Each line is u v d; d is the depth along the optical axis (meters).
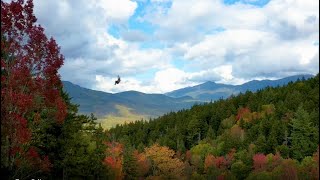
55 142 37.16
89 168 43.44
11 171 22.47
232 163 119.44
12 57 20.83
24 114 22.16
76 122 41.09
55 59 21.64
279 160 102.75
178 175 118.44
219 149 136.00
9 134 20.52
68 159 38.84
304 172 89.75
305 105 154.12
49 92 22.02
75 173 41.09
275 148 117.75
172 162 121.31
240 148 129.38
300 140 119.12
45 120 23.92
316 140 118.06
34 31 21.00
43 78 21.53
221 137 153.50
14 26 20.73
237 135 152.50
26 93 21.38
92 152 44.28
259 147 120.69
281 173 91.62
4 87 20.52
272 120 144.62
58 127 38.12
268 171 100.81
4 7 20.38
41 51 21.30
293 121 126.31
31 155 23.17
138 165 105.75
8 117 20.23
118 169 76.06
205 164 122.94
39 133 32.03
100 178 49.81
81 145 41.72
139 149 148.38
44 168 26.53
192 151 145.38
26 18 21.00
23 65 20.58
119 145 108.06
